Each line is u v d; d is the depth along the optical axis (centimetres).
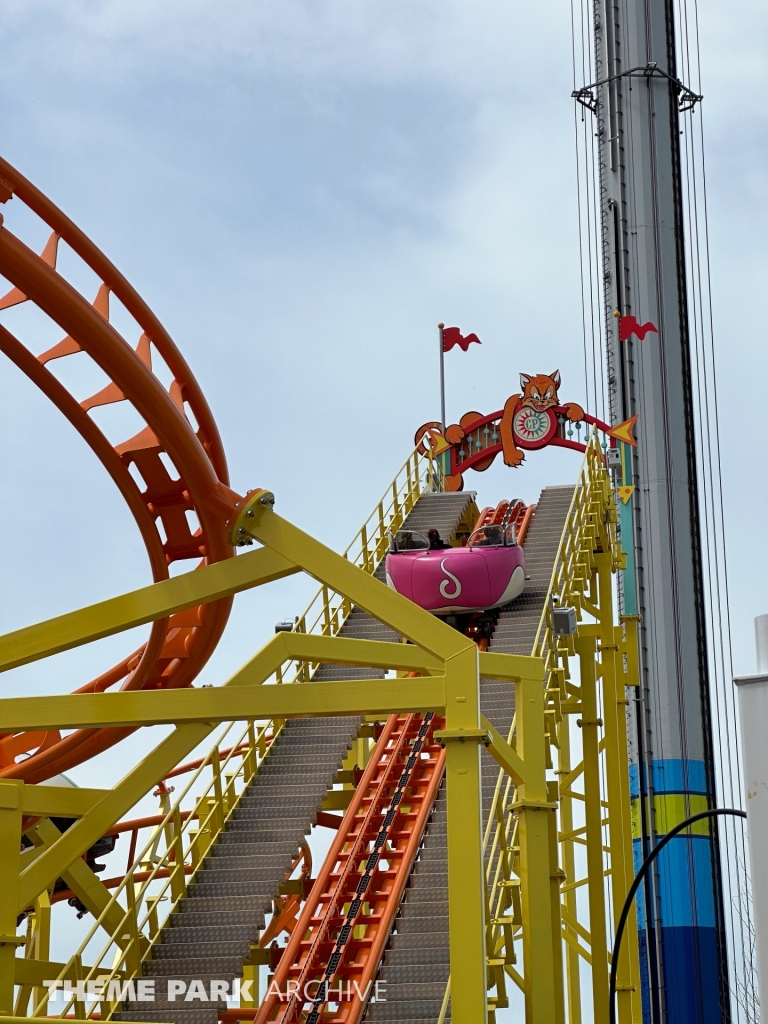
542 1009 1355
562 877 1670
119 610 1268
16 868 1151
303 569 1278
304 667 2288
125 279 1592
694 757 5225
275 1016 1652
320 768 2009
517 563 2372
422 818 1906
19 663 1259
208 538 1733
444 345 4256
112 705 1211
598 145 5994
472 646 1227
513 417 4088
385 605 1255
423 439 4059
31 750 2362
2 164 1430
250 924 1706
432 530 2489
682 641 5356
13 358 1569
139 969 1641
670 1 6006
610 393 5756
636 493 5512
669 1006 4866
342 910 1794
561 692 2277
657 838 5106
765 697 911
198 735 1243
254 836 1872
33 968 1730
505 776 1842
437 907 1747
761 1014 873
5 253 1355
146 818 2558
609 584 2886
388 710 1215
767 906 884
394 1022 1566
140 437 1680
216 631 1961
